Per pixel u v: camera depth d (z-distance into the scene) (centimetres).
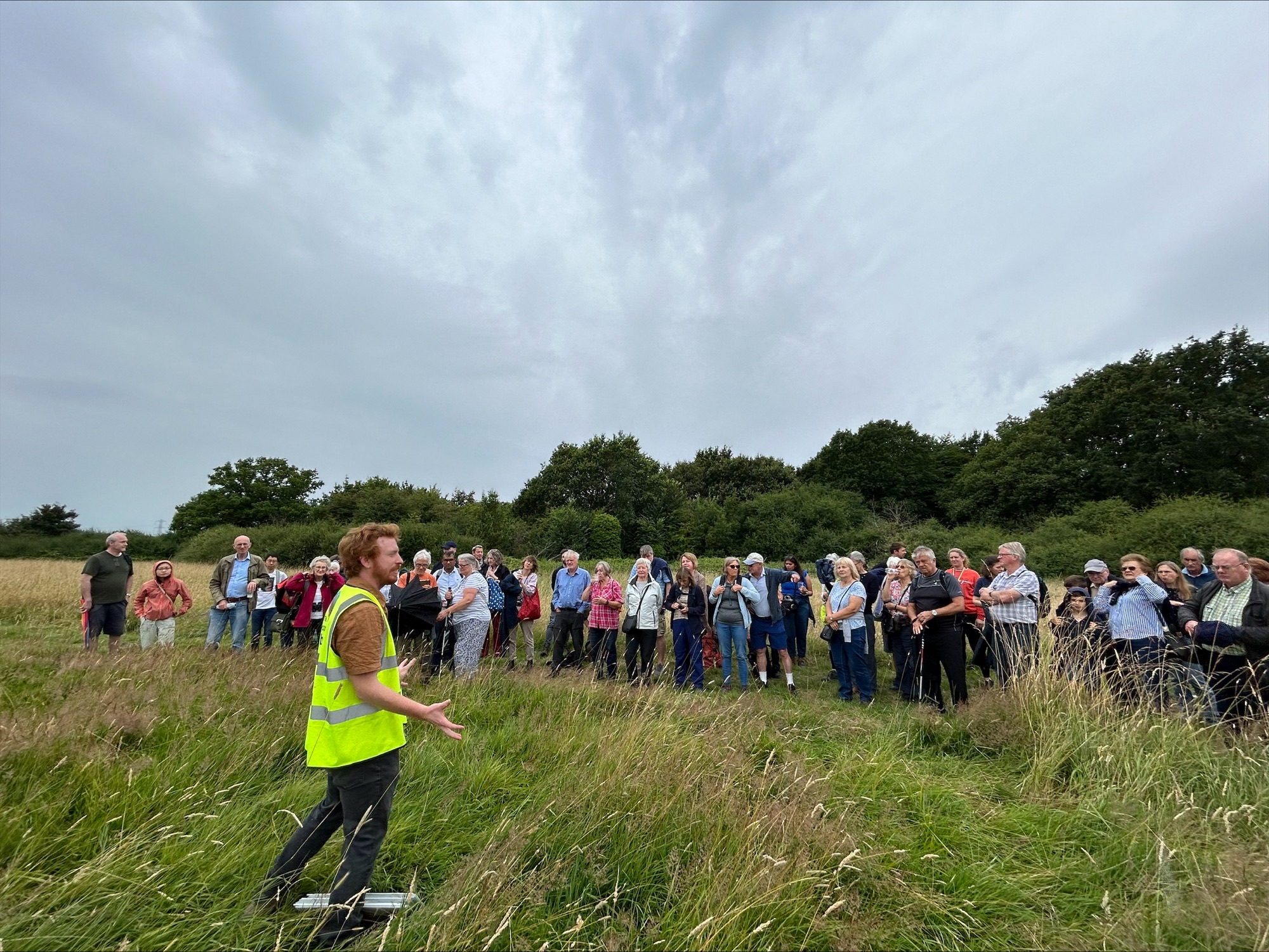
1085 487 3397
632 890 265
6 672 534
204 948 213
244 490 4953
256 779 346
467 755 400
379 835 239
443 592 745
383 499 3981
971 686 743
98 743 346
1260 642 457
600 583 767
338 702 232
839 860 279
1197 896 267
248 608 876
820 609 1341
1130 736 414
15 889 219
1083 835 337
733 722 477
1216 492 2881
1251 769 379
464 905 233
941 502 4422
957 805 367
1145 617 539
